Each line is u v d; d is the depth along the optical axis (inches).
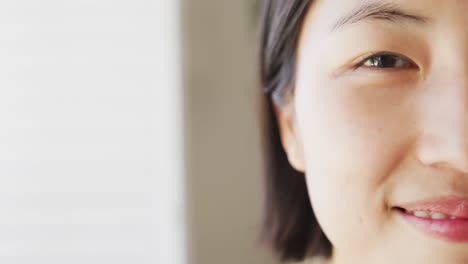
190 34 30.9
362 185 18.4
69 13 30.4
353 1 18.3
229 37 31.0
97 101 30.6
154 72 30.8
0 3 30.1
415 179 17.7
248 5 30.8
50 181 30.4
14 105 30.1
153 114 30.9
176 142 31.0
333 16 18.7
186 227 31.0
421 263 17.9
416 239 17.9
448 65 17.5
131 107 30.8
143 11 30.8
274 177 23.3
